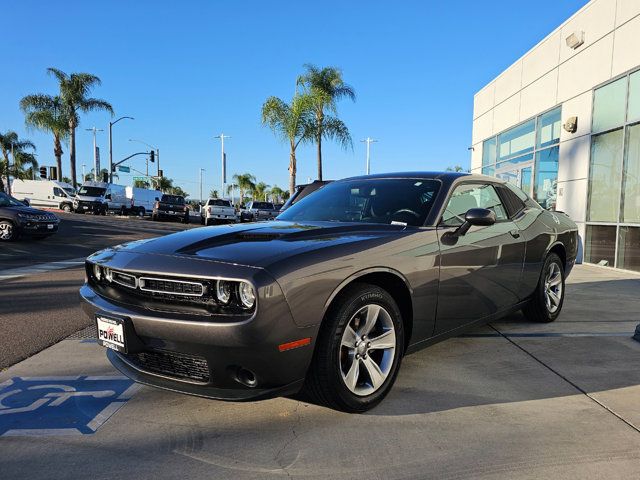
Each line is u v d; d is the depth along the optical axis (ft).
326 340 8.94
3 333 15.88
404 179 13.69
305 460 8.13
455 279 11.65
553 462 8.02
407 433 9.02
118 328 8.93
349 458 8.18
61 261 35.53
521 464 7.97
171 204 105.40
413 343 10.98
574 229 18.53
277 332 8.13
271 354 8.18
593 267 32.94
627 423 9.42
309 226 11.37
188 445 8.64
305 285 8.46
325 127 72.23
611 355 13.48
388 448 8.50
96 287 10.28
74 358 13.39
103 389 11.19
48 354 13.75
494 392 10.93
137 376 9.48
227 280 8.20
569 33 36.73
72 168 123.75
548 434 8.98
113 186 125.70
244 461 8.11
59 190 121.39
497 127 50.39
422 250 10.78
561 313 18.51
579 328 16.29
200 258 8.86
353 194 13.83
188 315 8.40
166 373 9.18
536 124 41.83
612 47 31.71
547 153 40.29
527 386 11.28
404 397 10.63
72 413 9.95
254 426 9.34
